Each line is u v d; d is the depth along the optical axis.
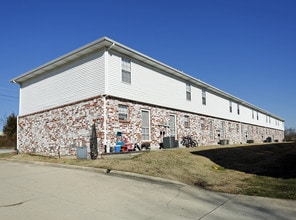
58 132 17.14
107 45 14.84
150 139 17.44
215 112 28.08
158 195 6.56
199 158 12.99
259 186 7.76
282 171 10.39
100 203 5.71
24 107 20.98
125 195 6.41
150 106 17.88
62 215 4.91
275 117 55.03
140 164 10.16
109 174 8.99
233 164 12.52
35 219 4.68
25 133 20.50
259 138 43.41
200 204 5.93
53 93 18.11
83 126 15.37
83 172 9.36
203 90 25.94
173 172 9.31
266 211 5.43
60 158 13.71
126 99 15.84
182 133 21.19
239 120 35.06
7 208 5.25
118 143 14.70
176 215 5.12
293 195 6.59
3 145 37.28
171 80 20.69
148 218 4.91
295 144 26.16
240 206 5.79
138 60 17.33
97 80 15.05
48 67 18.08
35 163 12.17
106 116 14.36
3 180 8.02
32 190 6.71
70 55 16.12
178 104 21.17
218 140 27.91
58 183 7.54
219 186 7.86
